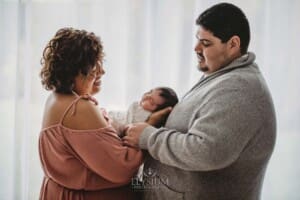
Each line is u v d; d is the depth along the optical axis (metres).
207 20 1.30
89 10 1.98
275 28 1.99
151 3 1.98
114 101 2.03
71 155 1.33
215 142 1.17
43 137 1.36
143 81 2.01
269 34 1.99
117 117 1.56
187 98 1.38
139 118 1.49
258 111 1.24
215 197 1.33
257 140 1.28
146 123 1.41
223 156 1.18
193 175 1.32
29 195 2.06
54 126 1.33
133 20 1.97
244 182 1.34
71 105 1.33
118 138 1.39
